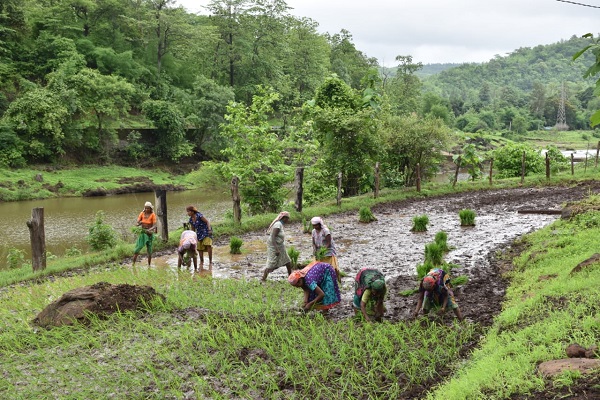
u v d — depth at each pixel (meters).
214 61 73.62
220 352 7.27
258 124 22.72
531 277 9.53
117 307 8.81
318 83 77.56
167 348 7.45
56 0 66.25
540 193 23.06
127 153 53.94
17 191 38.84
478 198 22.91
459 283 10.16
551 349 5.78
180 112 56.59
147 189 45.72
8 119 46.12
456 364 6.70
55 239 23.58
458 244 14.02
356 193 24.88
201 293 10.16
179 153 55.41
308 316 8.53
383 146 25.11
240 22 72.88
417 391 6.13
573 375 4.96
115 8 67.50
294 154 24.20
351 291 10.27
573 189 23.42
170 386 6.45
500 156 31.73
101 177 46.69
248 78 74.00
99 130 51.28
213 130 57.53
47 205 36.12
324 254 10.41
